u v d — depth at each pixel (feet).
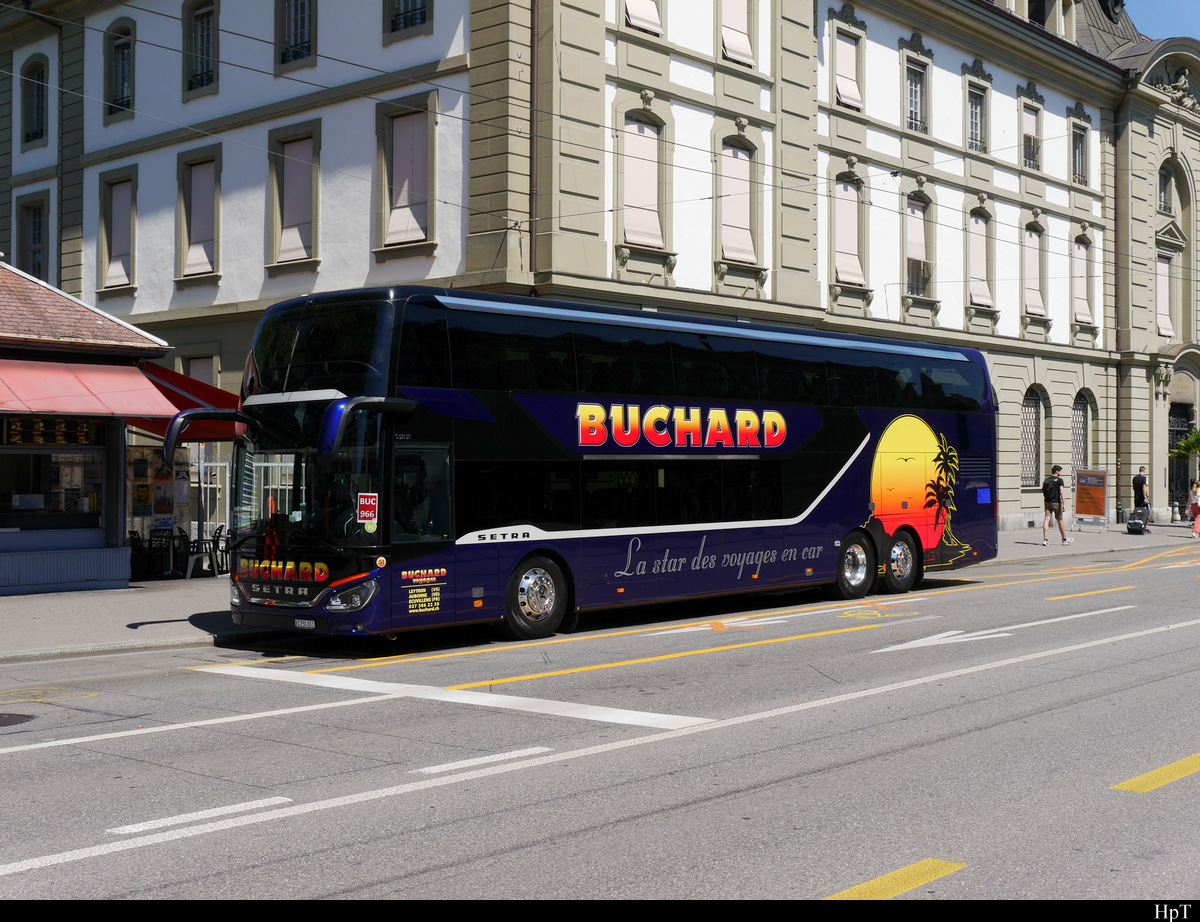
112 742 26.30
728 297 78.28
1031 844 18.52
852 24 91.45
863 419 58.90
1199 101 134.21
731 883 16.66
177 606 52.90
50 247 96.99
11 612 50.62
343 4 76.69
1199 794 21.52
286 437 41.27
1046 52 111.14
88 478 58.80
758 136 81.51
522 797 21.34
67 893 16.34
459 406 41.68
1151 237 127.54
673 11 75.61
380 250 73.87
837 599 58.34
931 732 26.76
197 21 86.84
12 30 99.50
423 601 40.32
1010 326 109.70
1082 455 121.29
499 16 68.33
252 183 82.33
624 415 47.37
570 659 38.86
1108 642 41.27
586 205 69.62
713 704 30.37
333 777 22.86
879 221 94.63
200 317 84.99
